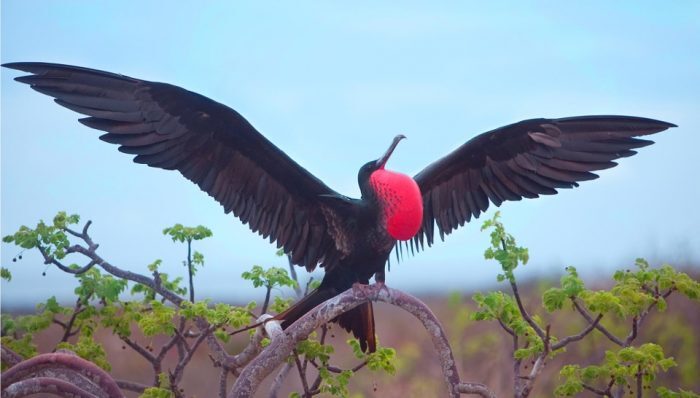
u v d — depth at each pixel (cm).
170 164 1183
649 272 1220
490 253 1185
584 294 1177
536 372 1169
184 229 1302
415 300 1105
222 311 1180
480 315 1198
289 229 1234
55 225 1301
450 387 1111
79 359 967
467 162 1279
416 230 1159
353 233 1188
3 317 1340
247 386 1027
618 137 1254
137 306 1344
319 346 1146
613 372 1185
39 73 1115
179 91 1158
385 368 1184
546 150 1269
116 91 1145
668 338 2056
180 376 1259
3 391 916
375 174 1176
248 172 1219
